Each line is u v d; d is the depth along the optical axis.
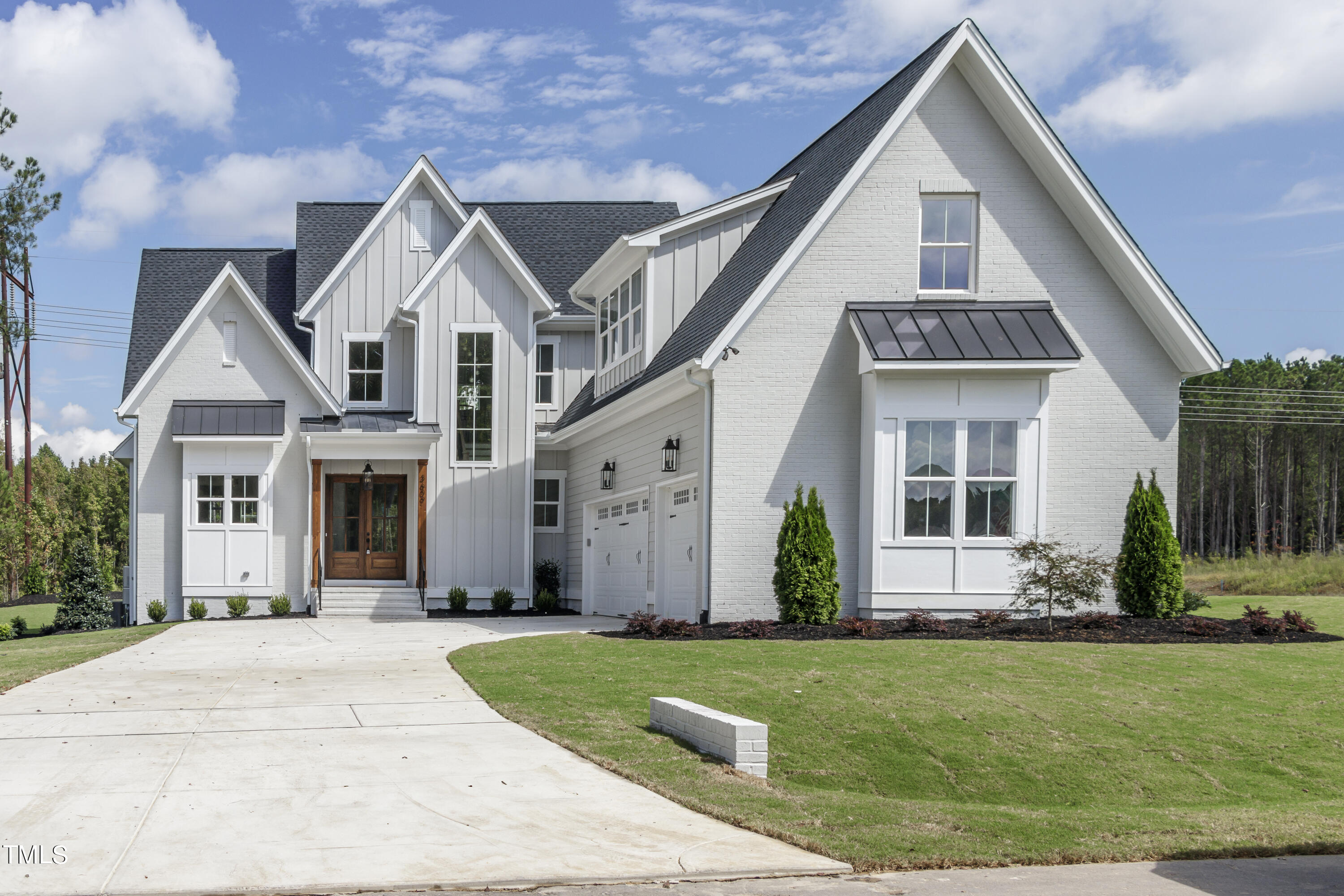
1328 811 8.96
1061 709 11.43
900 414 17.12
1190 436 73.06
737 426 17.59
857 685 12.04
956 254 18.38
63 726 10.34
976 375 17.19
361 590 24.14
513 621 22.25
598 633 17.30
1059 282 18.16
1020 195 18.25
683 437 18.84
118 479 69.00
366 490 25.41
